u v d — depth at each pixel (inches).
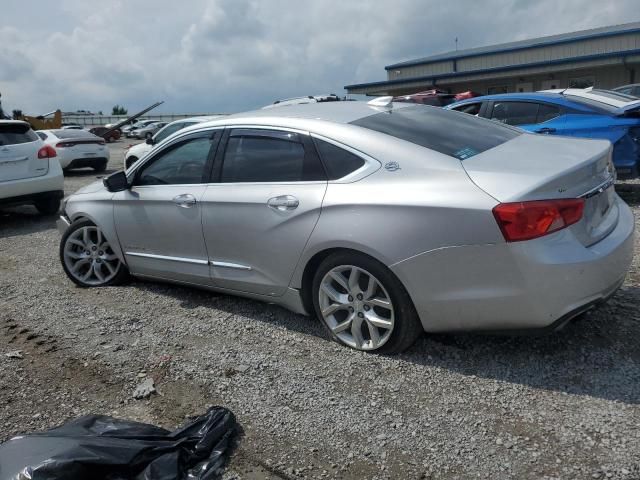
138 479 95.9
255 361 141.6
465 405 117.4
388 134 138.6
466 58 1392.7
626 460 97.7
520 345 138.9
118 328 167.5
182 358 146.2
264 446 109.3
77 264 208.4
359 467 102.0
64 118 2768.2
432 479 97.7
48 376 141.5
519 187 114.9
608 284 121.6
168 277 183.5
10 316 184.1
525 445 103.9
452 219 118.8
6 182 327.6
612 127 268.5
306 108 165.9
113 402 128.0
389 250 126.3
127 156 528.1
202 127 171.9
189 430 108.5
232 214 156.0
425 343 143.2
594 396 116.5
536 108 302.4
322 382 129.9
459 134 145.5
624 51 1077.8
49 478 88.3
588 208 122.0
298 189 143.3
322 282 142.2
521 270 114.0
